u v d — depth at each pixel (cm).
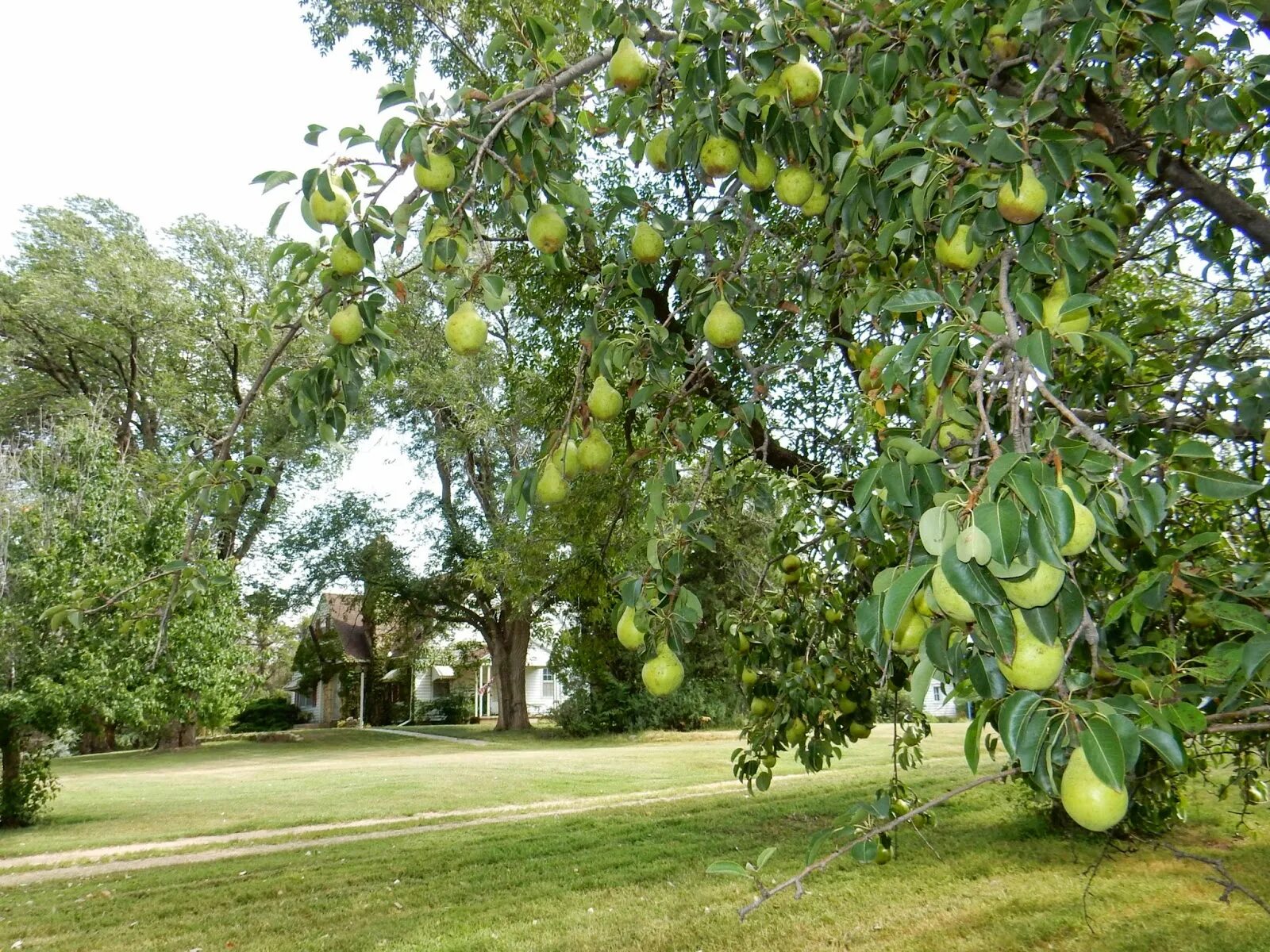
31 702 1143
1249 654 165
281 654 4169
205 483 285
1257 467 288
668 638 241
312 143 218
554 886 796
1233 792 920
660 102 286
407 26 1313
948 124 191
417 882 834
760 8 272
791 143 248
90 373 2806
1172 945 555
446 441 2641
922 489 166
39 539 1191
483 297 245
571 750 2434
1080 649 232
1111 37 215
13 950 665
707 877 801
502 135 236
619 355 279
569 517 723
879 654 158
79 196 2675
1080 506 141
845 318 313
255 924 709
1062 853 811
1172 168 257
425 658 3775
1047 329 159
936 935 600
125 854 1039
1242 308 378
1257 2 206
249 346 274
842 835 190
